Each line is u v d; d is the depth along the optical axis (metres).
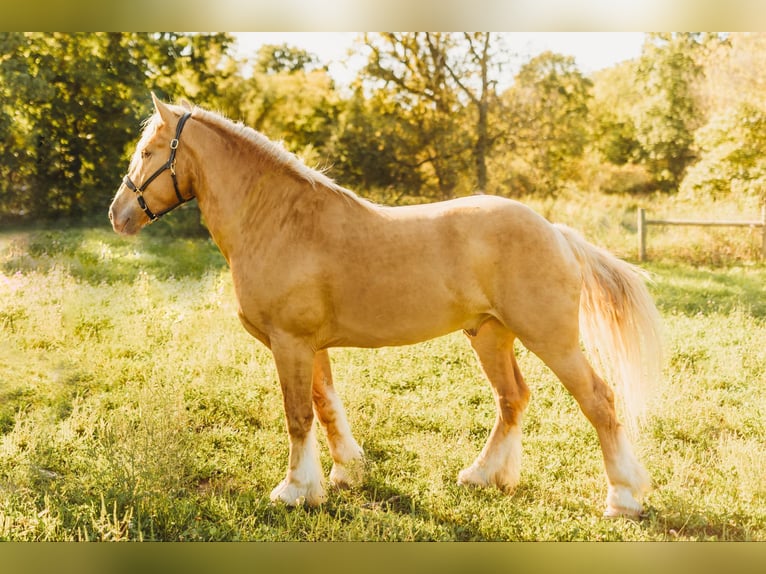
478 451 4.95
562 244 3.98
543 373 6.22
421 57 18.31
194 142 4.31
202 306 8.50
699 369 6.27
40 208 16.55
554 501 4.25
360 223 4.03
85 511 3.98
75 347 6.83
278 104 19.38
